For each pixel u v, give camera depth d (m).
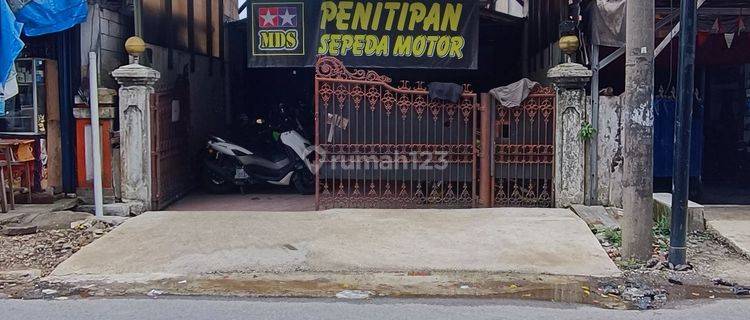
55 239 7.67
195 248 7.14
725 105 12.81
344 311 5.41
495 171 8.95
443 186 9.05
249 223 8.02
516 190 8.93
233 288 6.11
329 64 8.87
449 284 6.23
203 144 12.18
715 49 10.77
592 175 8.74
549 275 6.46
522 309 5.50
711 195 10.76
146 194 8.91
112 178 9.09
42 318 5.26
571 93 8.65
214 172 10.83
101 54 9.37
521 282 6.29
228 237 7.49
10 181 8.66
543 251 7.03
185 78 11.26
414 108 8.98
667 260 6.73
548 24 11.20
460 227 7.81
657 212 8.16
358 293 5.96
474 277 6.43
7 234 7.74
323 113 8.95
